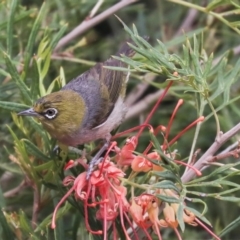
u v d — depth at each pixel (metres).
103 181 8.20
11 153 11.04
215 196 8.03
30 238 9.14
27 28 11.71
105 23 16.20
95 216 8.94
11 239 9.00
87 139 10.23
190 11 14.48
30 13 11.16
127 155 8.48
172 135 13.52
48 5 13.10
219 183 8.20
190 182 8.25
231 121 12.56
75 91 10.25
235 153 8.70
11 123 11.45
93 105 10.23
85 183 8.30
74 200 8.93
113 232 8.55
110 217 8.18
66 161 9.34
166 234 12.70
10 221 9.24
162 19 14.02
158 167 8.45
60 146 9.22
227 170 8.73
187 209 7.82
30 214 11.45
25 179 9.88
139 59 10.84
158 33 14.72
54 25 12.34
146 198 8.09
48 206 10.80
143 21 14.72
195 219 8.03
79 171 9.27
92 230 8.85
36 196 9.39
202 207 12.42
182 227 7.50
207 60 9.42
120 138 12.75
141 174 9.77
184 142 13.51
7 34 10.19
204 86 8.95
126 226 9.00
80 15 13.49
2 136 11.45
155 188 8.06
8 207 11.46
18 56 11.30
